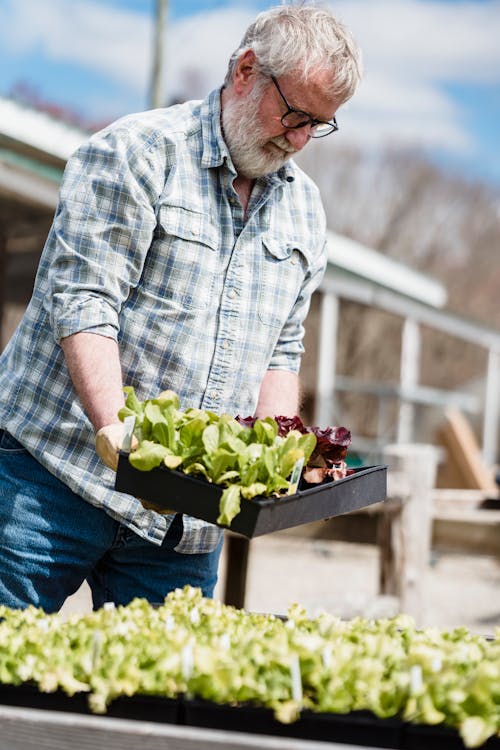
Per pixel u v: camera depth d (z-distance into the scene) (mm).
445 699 1604
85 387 2234
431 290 12227
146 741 1529
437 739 1597
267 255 2545
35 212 7961
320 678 1666
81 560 2473
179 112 2467
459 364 26234
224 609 2068
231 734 1521
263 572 7297
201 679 1654
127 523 2443
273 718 1641
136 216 2336
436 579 7453
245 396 2562
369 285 11531
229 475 1926
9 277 9922
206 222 2430
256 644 1731
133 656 1716
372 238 29344
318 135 2537
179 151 2404
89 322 2264
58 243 2352
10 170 7113
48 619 1945
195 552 2564
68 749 1547
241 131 2379
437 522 5875
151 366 2428
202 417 2031
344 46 2311
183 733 1521
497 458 18344
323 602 4730
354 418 19906
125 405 2135
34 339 2438
